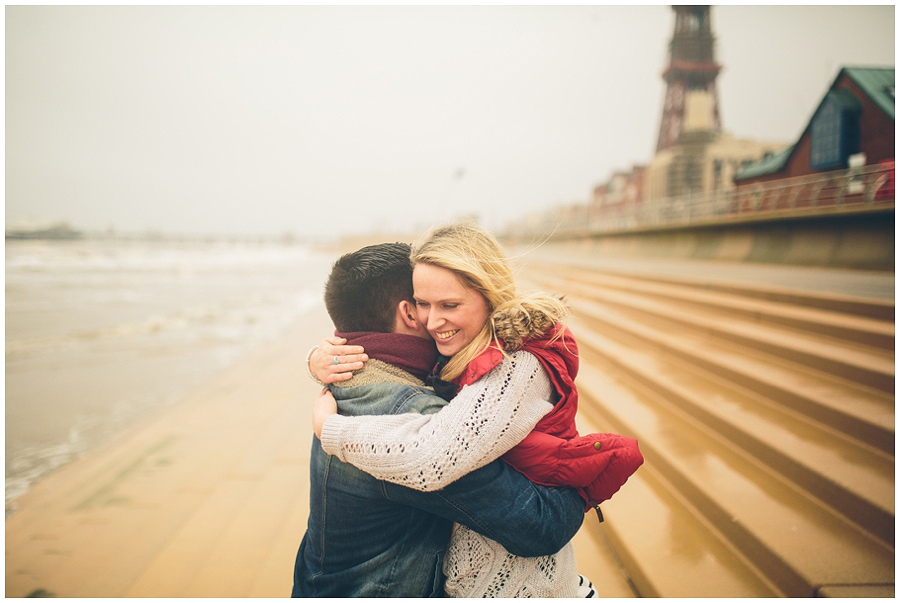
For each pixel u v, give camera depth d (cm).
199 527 272
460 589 97
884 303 395
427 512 99
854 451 241
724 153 6844
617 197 8644
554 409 93
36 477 337
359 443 87
